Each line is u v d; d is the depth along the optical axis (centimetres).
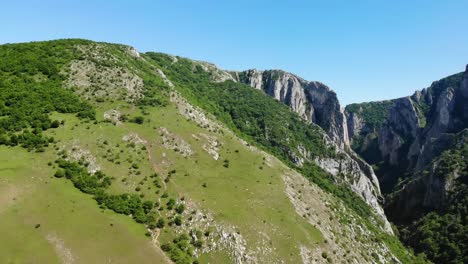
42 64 12581
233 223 8838
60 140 9612
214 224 8694
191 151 11125
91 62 13912
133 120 11388
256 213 9444
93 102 11700
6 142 8931
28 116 9994
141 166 9794
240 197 9850
